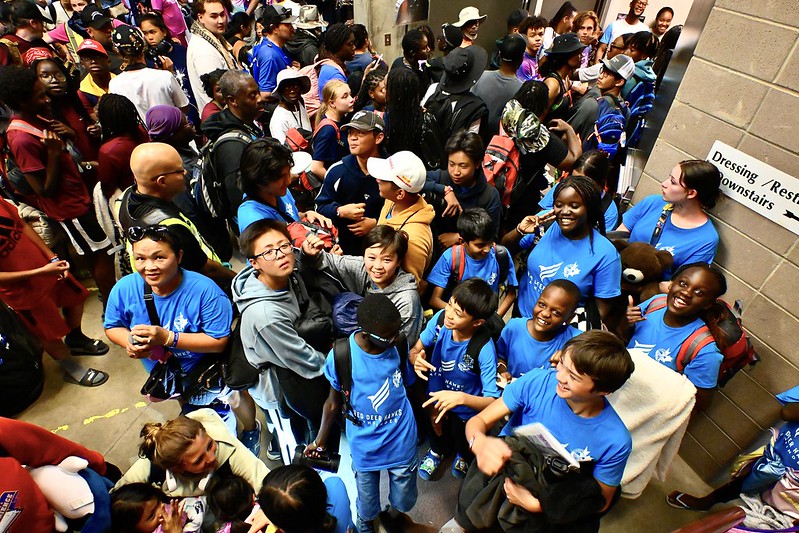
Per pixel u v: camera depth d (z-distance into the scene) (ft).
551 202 8.87
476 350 6.27
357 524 7.25
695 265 6.17
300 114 12.51
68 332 9.68
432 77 13.35
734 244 7.28
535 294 7.66
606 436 4.76
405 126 8.85
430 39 13.66
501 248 8.07
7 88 8.14
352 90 14.57
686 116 7.82
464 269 7.55
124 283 6.46
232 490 5.84
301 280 6.85
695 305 6.17
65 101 10.48
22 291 8.25
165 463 5.51
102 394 9.69
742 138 6.90
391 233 6.37
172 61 16.76
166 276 5.98
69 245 12.73
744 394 7.52
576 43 11.91
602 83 12.30
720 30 7.00
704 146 7.56
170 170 7.09
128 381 9.96
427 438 8.61
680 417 6.17
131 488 5.51
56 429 8.98
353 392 5.84
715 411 8.05
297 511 4.23
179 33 19.84
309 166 10.61
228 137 8.16
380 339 5.40
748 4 6.49
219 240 9.15
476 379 6.64
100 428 9.05
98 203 8.98
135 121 8.86
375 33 23.61
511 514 4.91
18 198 10.32
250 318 5.98
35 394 8.97
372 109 11.66
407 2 20.66
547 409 5.08
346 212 8.21
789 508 6.24
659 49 15.34
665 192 7.42
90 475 5.27
